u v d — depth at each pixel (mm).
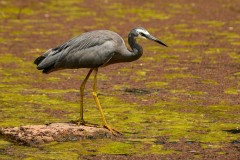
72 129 12891
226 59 21062
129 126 13727
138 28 13680
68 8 31125
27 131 12859
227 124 13906
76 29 26141
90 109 15266
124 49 13477
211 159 11508
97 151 12000
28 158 11562
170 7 31625
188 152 11930
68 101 16047
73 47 13297
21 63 20438
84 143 12492
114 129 13195
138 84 17922
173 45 23422
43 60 13414
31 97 16391
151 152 11922
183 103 15812
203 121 14156
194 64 20469
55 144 12430
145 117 14500
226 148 12188
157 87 17547
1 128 13406
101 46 13195
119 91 17141
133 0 33469
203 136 12984
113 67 20234
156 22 27797
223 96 16500
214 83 17938
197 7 31609
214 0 33531
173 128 13570
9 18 28312
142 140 12703
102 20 28203
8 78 18484
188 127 13664
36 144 12453
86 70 19859
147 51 22578
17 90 17125
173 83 18000
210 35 25094
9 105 15562
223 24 27375
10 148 12195
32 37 24578
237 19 28531
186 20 28297
